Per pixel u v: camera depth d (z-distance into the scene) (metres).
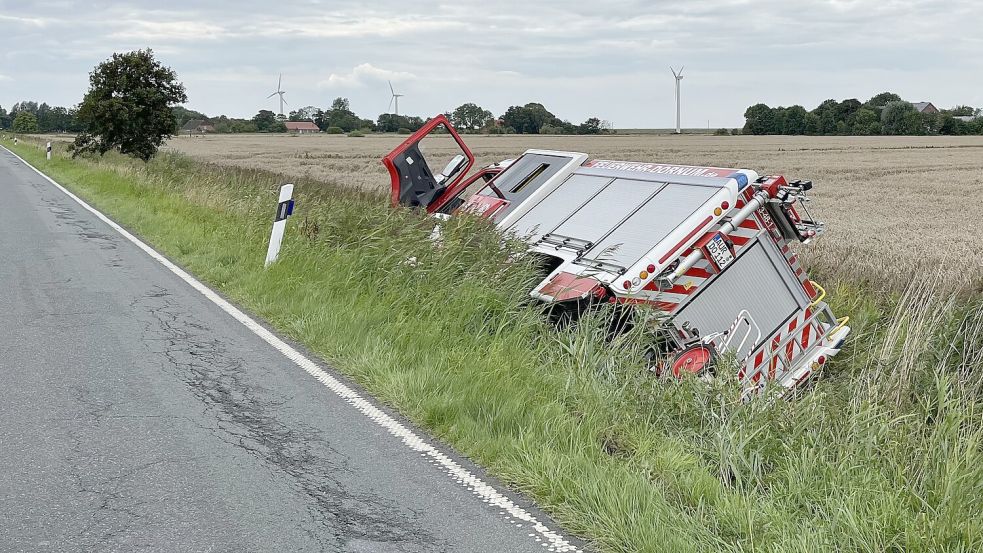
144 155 36.22
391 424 6.05
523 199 10.17
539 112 151.62
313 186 19.44
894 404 6.98
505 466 5.23
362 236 10.83
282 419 6.09
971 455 5.12
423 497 4.83
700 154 70.06
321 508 4.65
